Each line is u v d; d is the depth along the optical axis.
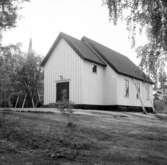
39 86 21.66
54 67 19.06
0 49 7.52
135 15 7.09
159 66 7.84
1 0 7.09
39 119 8.48
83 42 21.70
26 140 5.29
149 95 25.38
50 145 5.17
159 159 5.09
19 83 18.08
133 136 7.50
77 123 8.52
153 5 6.69
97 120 10.37
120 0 7.03
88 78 17.80
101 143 6.03
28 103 21.44
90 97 17.83
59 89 18.47
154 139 7.39
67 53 18.34
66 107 8.77
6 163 3.88
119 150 5.50
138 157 5.03
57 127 7.16
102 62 19.52
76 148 5.22
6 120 6.91
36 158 4.27
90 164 4.24
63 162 4.21
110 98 19.23
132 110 21.38
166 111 26.17
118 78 19.31
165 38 6.81
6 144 4.86
